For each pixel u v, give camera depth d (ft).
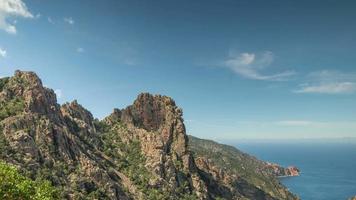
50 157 595.06
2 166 246.27
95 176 640.17
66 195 540.93
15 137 569.64
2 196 238.48
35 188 257.34
